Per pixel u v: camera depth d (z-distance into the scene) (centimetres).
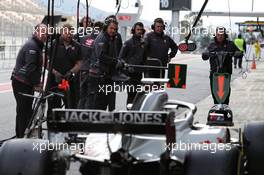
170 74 3331
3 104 5347
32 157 1639
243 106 5375
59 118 1666
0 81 7850
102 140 1917
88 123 1661
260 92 6788
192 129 2180
